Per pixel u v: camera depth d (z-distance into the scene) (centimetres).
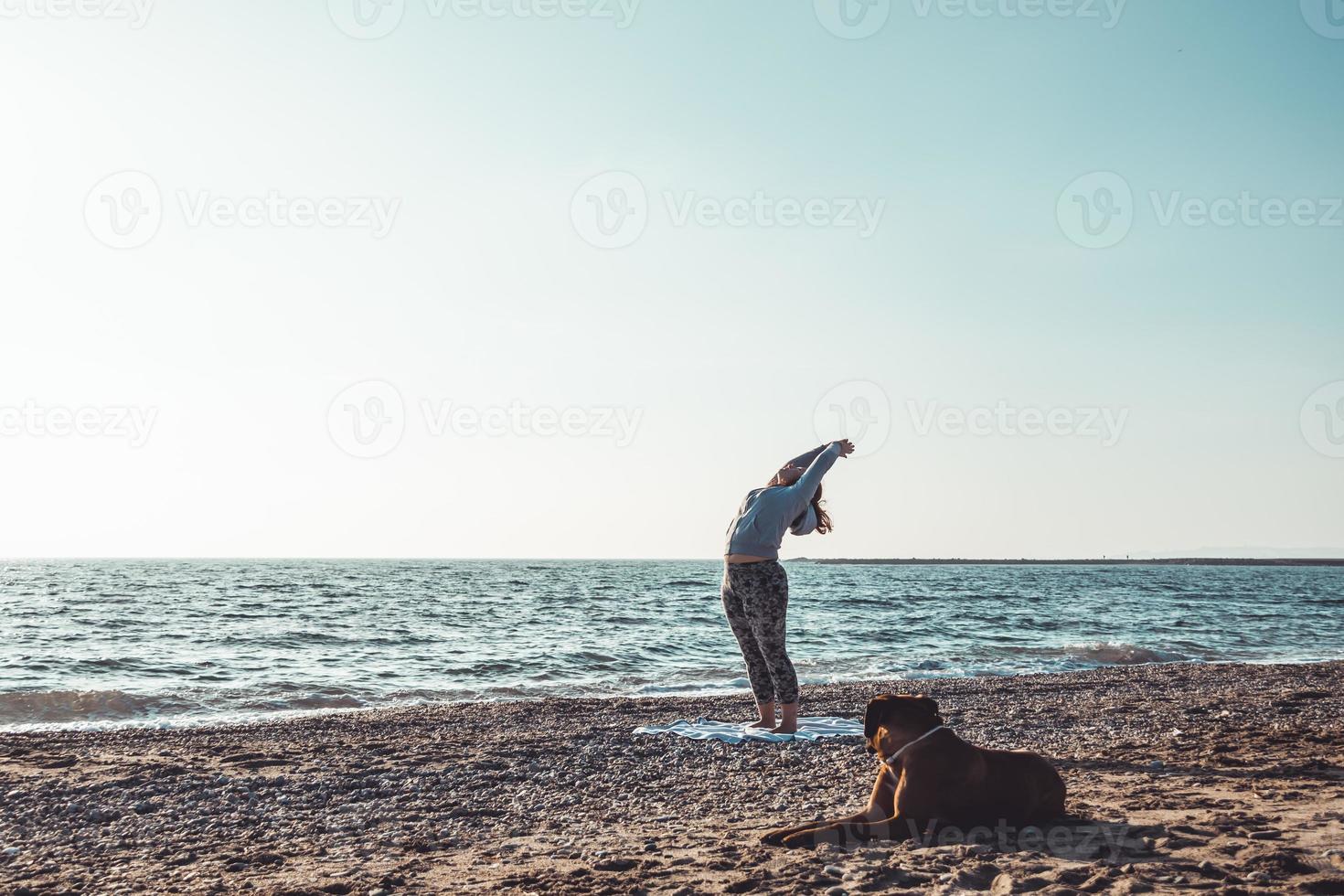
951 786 404
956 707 1045
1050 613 3675
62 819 523
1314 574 15588
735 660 1881
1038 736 812
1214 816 428
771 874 358
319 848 456
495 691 1387
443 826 504
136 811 544
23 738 857
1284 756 651
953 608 3981
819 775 635
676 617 3262
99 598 4619
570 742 797
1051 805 434
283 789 607
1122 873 329
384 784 622
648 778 641
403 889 368
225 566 14800
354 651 2066
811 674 1612
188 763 702
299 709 1217
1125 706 1042
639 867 387
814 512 799
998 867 344
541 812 538
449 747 780
